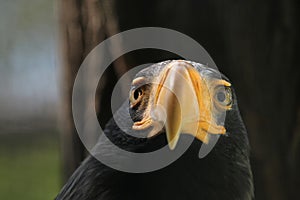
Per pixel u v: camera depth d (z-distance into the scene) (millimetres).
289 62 10953
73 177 7527
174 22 10664
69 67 10828
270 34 10891
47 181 23234
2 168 24453
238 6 10734
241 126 7406
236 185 7301
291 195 11062
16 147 26281
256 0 10773
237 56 10812
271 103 10984
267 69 10922
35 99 27000
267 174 11039
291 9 10906
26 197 22281
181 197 7094
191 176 7062
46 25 27422
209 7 10688
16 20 27531
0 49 26703
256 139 10992
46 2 27688
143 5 10562
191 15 10688
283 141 11039
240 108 10953
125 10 10500
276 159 11023
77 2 10672
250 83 10906
